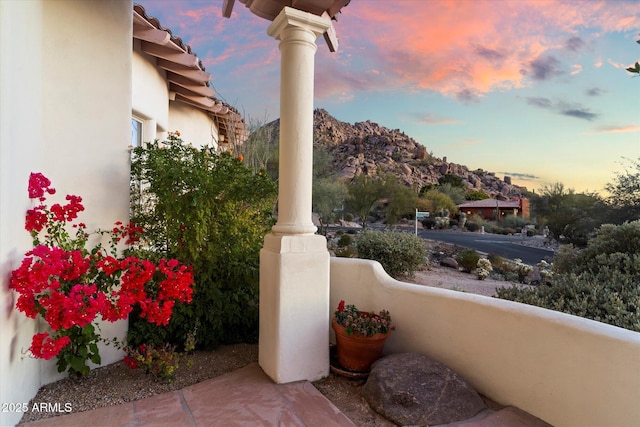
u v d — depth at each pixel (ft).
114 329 9.42
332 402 7.77
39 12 7.73
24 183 6.95
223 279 11.09
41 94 7.92
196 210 9.82
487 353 7.80
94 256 7.97
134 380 8.50
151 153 10.04
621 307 9.34
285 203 8.95
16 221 6.53
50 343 6.56
